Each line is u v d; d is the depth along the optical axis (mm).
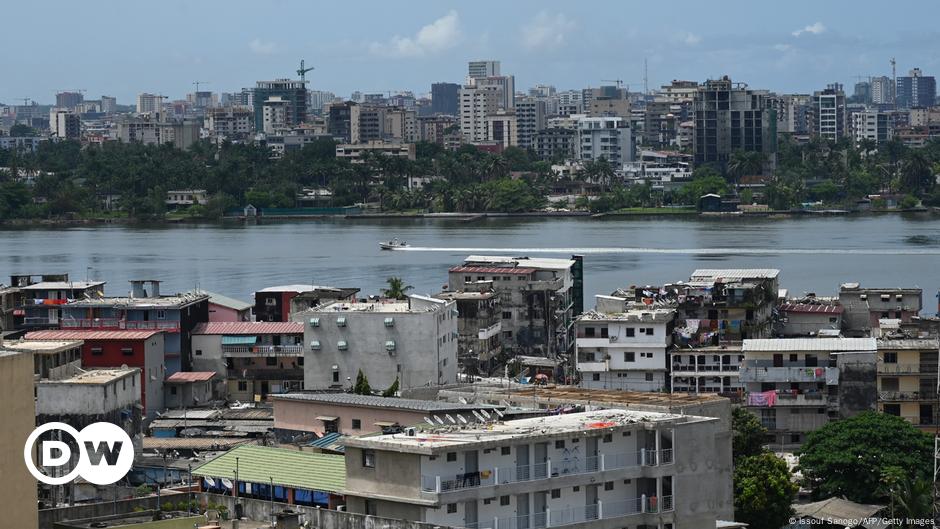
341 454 165375
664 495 153125
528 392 199750
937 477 175625
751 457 195000
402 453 140375
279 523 132625
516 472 144250
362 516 136875
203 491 159625
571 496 148000
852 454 199875
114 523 134250
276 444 189875
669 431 153375
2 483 106188
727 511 171750
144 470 185250
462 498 140375
